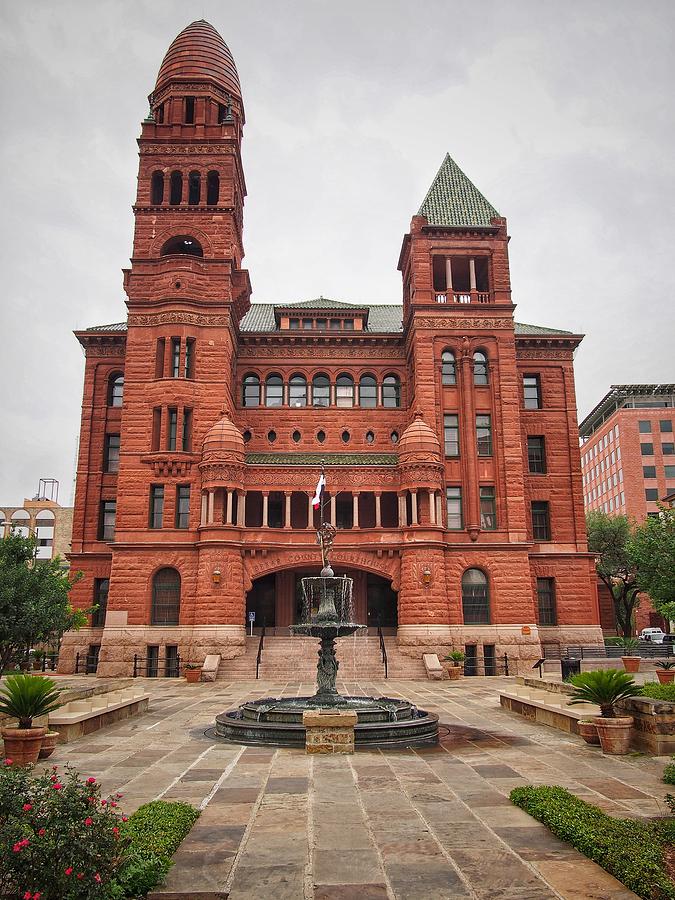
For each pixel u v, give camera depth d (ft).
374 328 193.26
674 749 55.93
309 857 32.35
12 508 400.26
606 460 410.93
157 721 76.84
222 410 152.66
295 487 152.97
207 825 37.17
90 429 171.12
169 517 147.33
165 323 154.51
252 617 146.92
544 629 163.12
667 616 118.42
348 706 70.85
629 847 31.30
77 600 160.97
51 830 24.00
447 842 34.47
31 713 53.26
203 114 168.76
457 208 172.35
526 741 62.69
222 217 161.68
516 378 160.97
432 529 147.33
